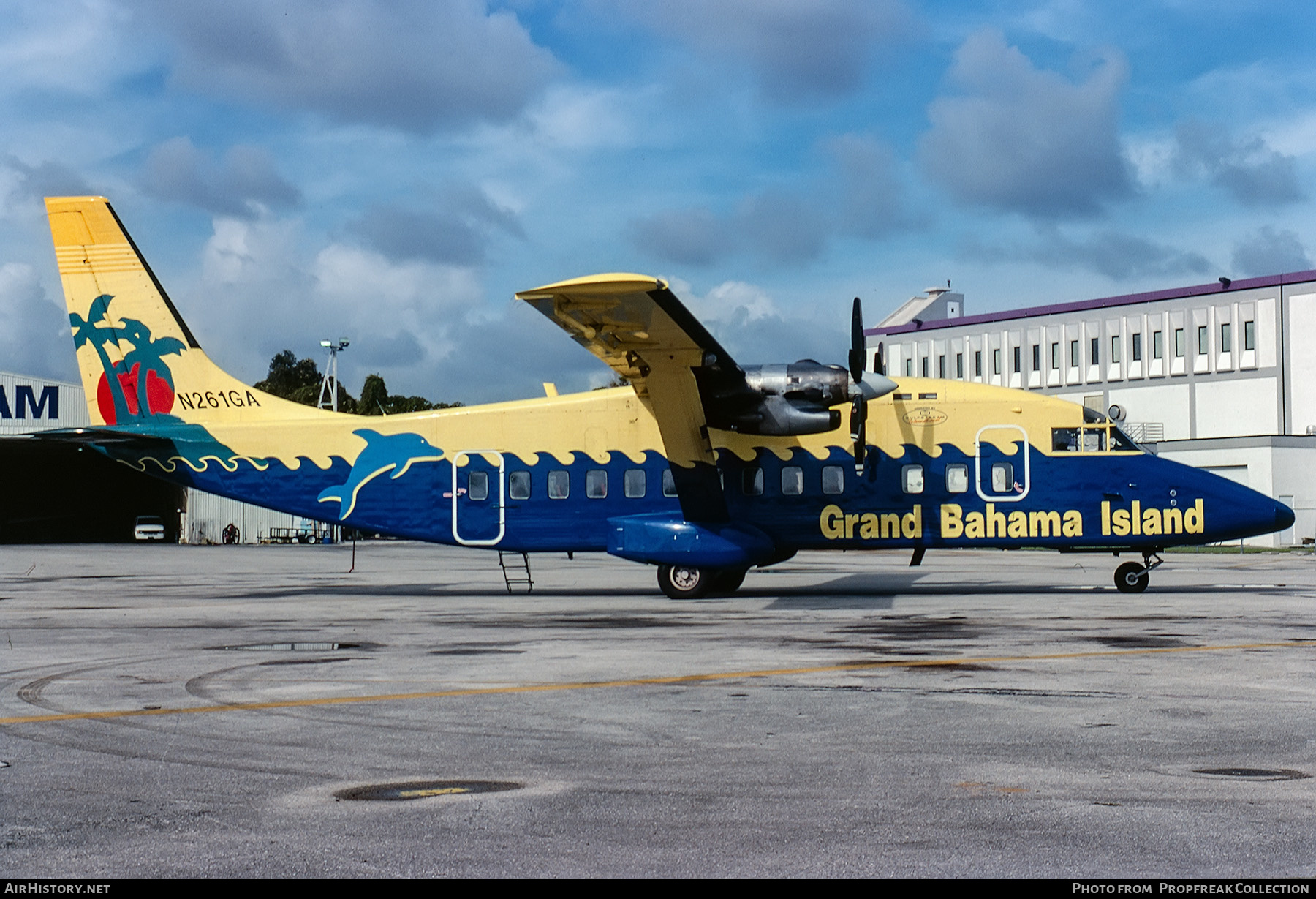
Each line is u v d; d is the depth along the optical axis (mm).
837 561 41000
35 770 6590
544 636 13570
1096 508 20094
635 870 4766
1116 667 10414
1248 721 7824
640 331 17391
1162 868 4727
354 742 7324
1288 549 50125
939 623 14719
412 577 30594
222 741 7363
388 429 21656
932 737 7352
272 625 15430
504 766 6633
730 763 6672
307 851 5020
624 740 7355
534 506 21203
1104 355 64812
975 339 70375
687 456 20109
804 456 20500
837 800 5848
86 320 22094
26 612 18016
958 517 20250
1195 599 18734
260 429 21844
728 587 21422
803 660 11133
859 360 19406
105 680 10070
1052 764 6586
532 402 21547
